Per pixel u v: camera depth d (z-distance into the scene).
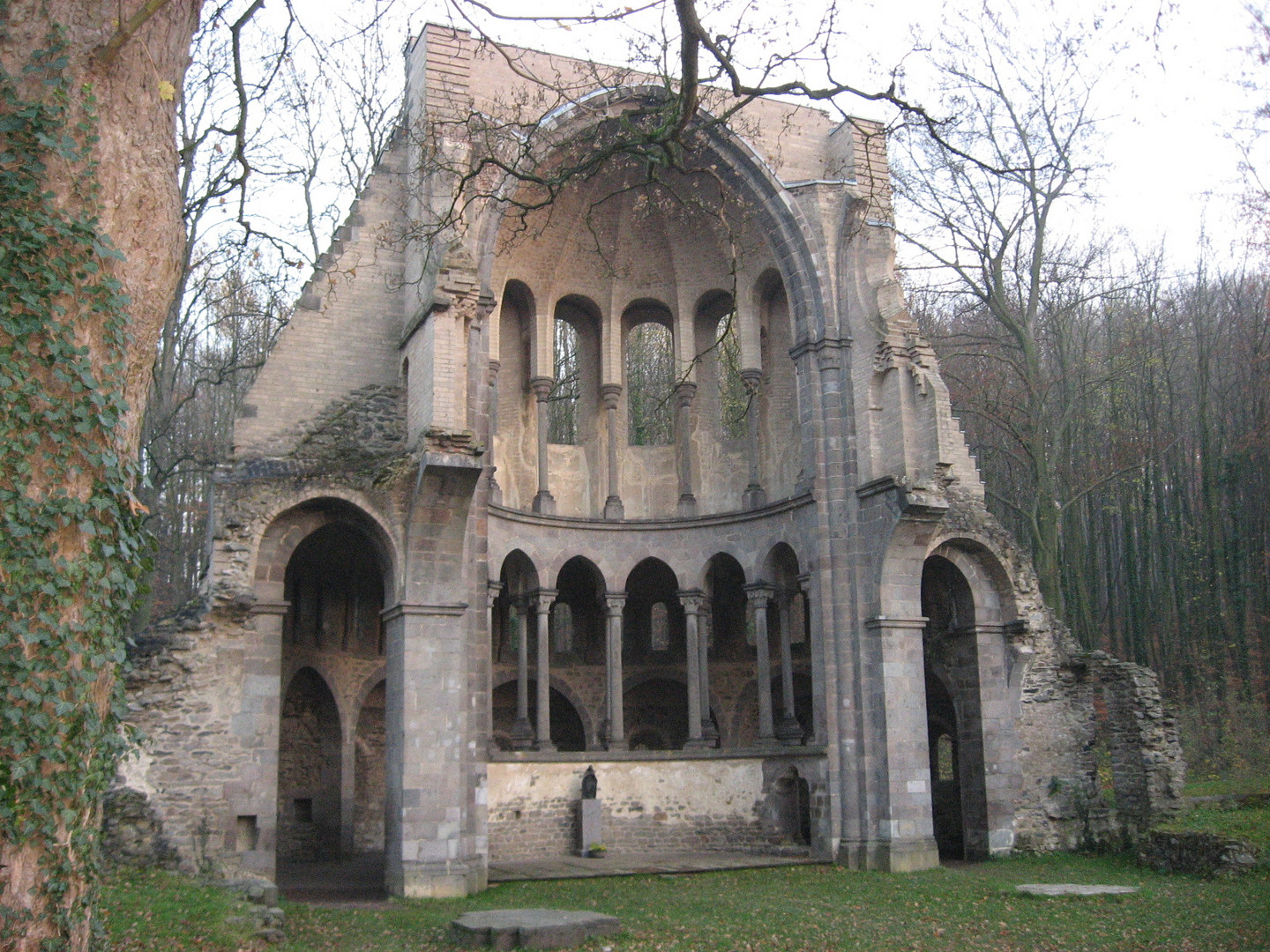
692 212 30.47
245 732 21.41
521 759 26.38
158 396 31.78
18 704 9.21
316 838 28.62
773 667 32.56
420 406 22.89
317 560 28.02
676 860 25.95
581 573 33.16
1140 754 26.59
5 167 9.77
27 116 9.84
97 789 9.91
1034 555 43.72
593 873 23.70
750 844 27.89
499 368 30.50
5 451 9.40
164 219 10.89
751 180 28.45
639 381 48.34
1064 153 33.94
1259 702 37.59
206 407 43.56
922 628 25.98
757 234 29.81
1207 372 42.03
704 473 32.22
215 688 21.39
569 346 48.22
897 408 26.41
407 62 26.48
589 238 30.73
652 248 31.64
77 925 9.60
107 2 10.51
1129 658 42.19
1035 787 27.34
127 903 15.23
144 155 10.71
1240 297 45.62
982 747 27.22
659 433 47.09
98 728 9.93
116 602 10.20
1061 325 40.06
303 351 23.84
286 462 22.72
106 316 10.18
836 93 15.66
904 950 16.08
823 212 28.22
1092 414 44.09
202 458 36.56
